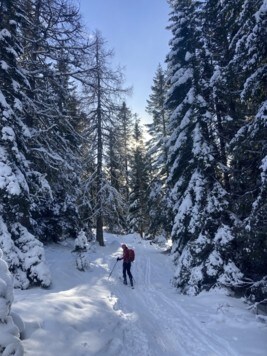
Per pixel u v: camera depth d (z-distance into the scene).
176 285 14.54
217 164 14.02
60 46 14.95
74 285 12.31
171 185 18.45
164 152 26.67
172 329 9.12
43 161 14.73
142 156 41.75
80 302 9.31
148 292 13.88
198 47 14.91
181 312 10.78
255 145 10.62
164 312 10.77
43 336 6.47
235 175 12.98
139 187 41.59
